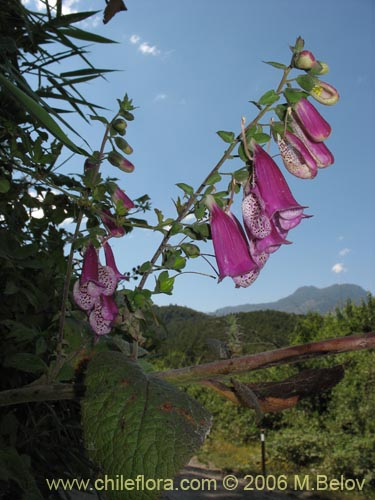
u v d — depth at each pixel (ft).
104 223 4.84
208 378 3.21
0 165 6.33
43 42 7.84
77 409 6.82
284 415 40.45
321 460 33.45
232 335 13.85
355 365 36.01
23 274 6.55
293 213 4.08
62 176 6.68
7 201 6.44
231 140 3.97
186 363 34.55
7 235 5.89
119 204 4.48
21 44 7.63
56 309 6.12
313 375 3.93
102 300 4.34
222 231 4.03
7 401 3.41
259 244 4.06
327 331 43.83
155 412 2.70
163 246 3.99
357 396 34.99
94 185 4.74
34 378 6.27
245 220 4.07
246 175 4.01
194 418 2.72
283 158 4.08
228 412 44.62
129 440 2.61
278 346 5.96
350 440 33.14
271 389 3.91
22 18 6.85
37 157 5.10
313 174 4.05
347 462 30.45
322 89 3.82
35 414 6.57
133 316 4.03
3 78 3.68
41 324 6.07
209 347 3.76
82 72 8.04
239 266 3.98
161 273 3.89
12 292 5.52
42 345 4.89
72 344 4.83
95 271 4.46
